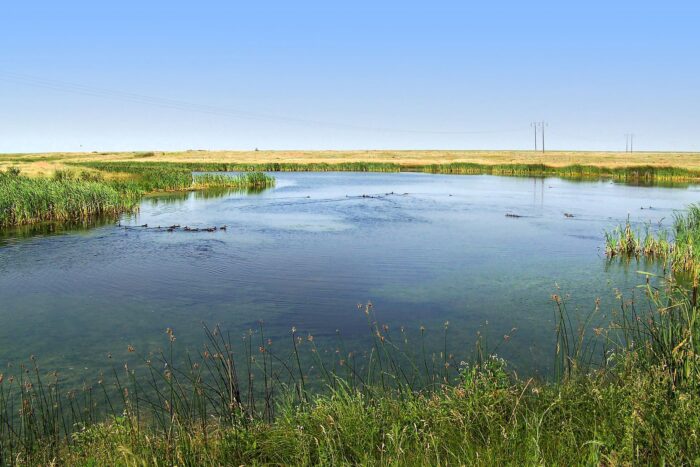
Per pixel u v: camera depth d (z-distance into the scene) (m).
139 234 28.77
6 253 23.48
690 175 70.88
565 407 6.63
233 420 7.28
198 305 15.81
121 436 6.91
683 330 7.18
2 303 16.19
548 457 5.40
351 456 6.12
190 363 11.37
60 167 63.41
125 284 18.27
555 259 22.30
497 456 5.54
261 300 16.27
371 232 29.59
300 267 20.80
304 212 39.00
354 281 18.59
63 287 17.95
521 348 11.94
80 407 9.28
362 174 88.88
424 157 157.38
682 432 5.04
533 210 39.75
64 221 33.62
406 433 6.54
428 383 9.77
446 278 19.02
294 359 11.48
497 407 6.97
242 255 23.14
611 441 5.27
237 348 12.30
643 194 51.78
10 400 9.58
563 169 85.50
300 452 6.11
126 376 10.73
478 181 72.06
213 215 37.25
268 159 144.25
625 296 16.23
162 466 5.99
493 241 26.59
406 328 13.59
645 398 5.77
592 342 11.93
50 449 6.94
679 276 18.97
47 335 13.36
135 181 54.09
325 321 14.23
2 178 39.25
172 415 7.01
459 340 12.64
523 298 16.31
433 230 30.30
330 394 9.33
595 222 33.16
